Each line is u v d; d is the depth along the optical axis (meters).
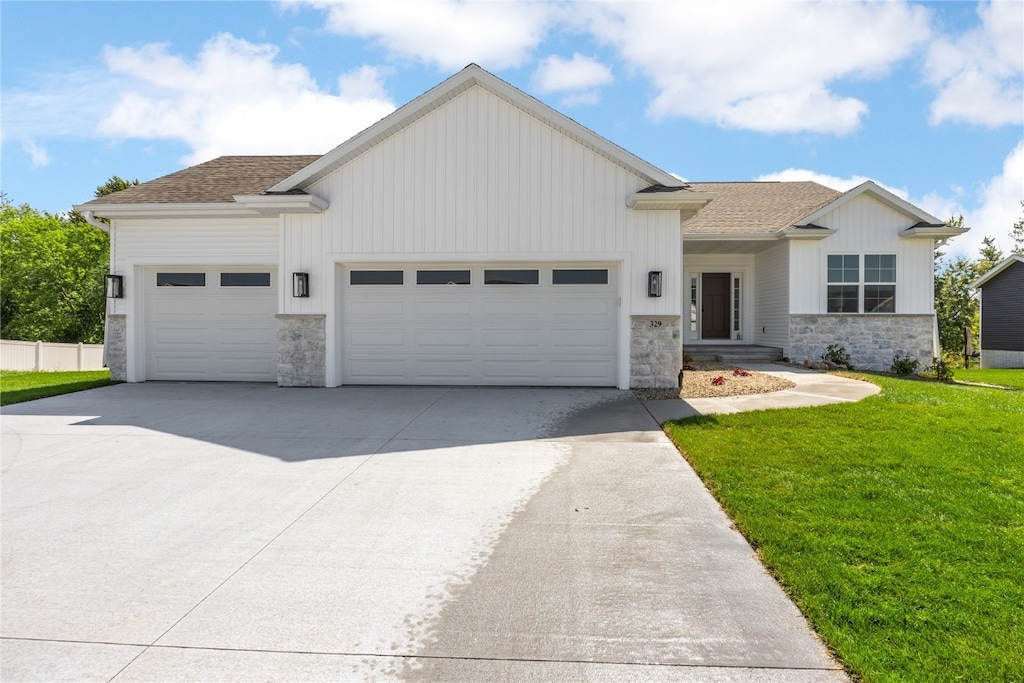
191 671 2.55
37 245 29.73
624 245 10.55
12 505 4.72
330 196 10.94
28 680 2.48
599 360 10.84
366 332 11.21
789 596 3.22
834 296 15.09
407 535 4.10
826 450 6.03
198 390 10.90
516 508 4.64
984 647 2.63
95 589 3.32
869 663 2.54
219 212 11.62
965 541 3.82
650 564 3.64
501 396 9.90
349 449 6.46
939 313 27.83
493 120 10.62
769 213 16.25
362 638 2.82
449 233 10.74
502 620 2.99
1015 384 12.81
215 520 4.39
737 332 17.66
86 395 10.36
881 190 14.69
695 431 6.99
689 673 2.54
